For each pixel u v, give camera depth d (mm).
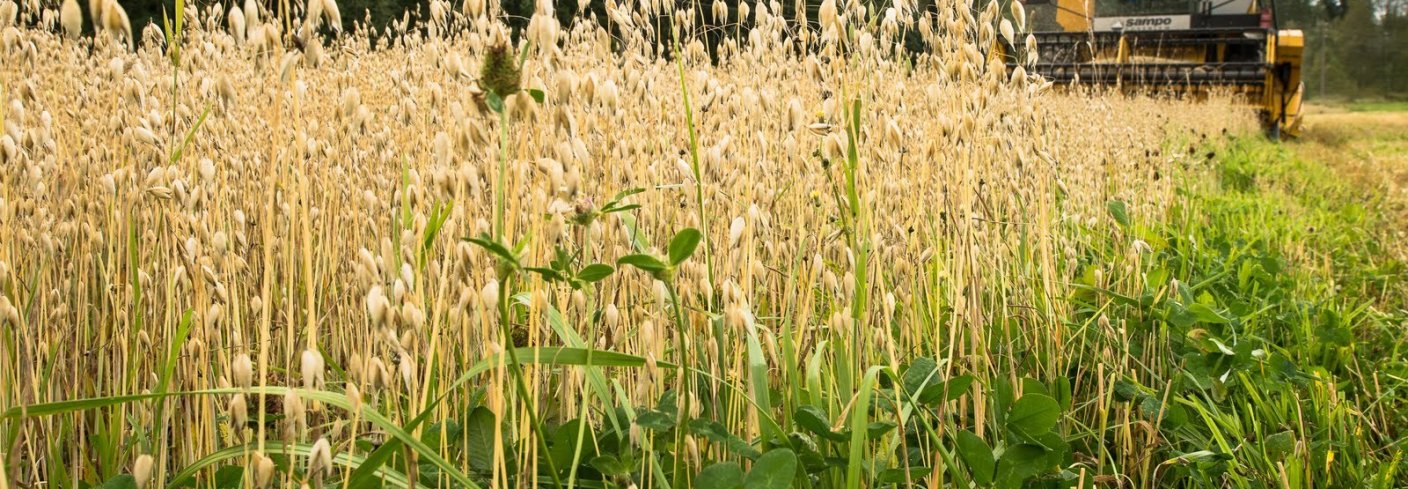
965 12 2436
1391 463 2584
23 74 2150
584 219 1500
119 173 2178
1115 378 2902
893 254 2564
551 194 1701
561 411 2195
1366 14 75562
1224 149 11289
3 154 1825
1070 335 3234
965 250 2682
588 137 2266
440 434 1815
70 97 3213
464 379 1541
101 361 2471
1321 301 4551
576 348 1570
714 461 2158
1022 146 2928
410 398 1657
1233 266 5062
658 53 3076
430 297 2152
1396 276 5293
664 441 2082
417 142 2635
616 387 1910
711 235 2621
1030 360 3076
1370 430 3055
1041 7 14484
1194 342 3344
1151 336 3260
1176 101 12039
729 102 2988
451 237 1681
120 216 2398
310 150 2588
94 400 1409
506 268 1381
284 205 2465
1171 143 9289
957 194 2723
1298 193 9102
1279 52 14969
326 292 3080
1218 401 3080
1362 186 10109
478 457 1883
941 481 2045
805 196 2898
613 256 2064
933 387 2203
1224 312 3744
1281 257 5324
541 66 2088
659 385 2188
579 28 3281
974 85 2488
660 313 2143
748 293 2217
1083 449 2854
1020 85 2678
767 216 2328
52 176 2555
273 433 2744
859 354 2381
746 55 2936
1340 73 76375
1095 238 4789
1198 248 5012
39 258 2293
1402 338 3969
